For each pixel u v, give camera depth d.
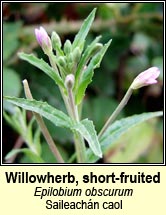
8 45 0.22
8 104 0.20
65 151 0.20
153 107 0.24
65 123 0.14
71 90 0.14
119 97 0.23
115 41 0.23
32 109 0.14
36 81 0.22
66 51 0.14
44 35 0.14
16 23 0.22
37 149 0.17
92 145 0.13
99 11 0.24
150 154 0.21
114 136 0.15
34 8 0.24
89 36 0.23
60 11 0.24
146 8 0.24
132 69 0.24
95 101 0.22
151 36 0.24
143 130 0.21
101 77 0.23
